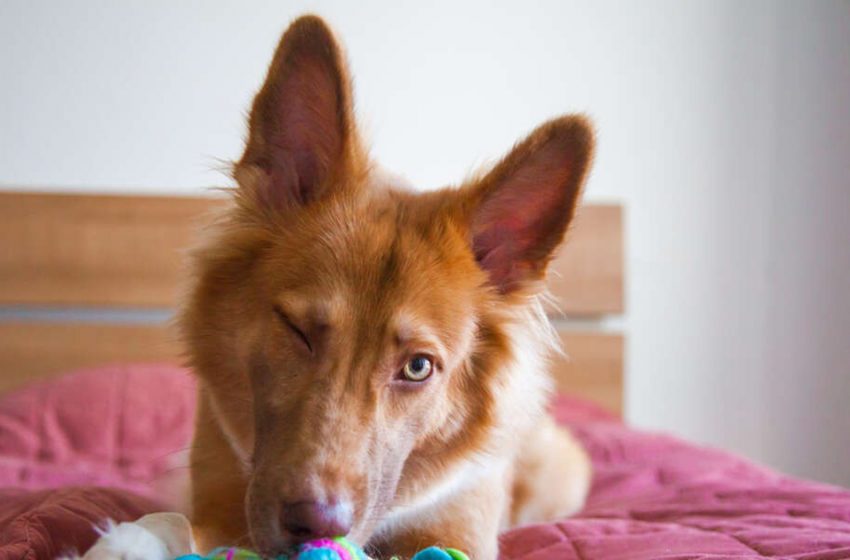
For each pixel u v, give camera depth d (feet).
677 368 5.97
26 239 5.22
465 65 5.84
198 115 5.57
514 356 2.84
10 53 5.37
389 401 2.55
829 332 6.09
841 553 2.58
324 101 2.65
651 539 2.84
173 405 4.40
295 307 2.49
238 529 2.72
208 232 2.76
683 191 5.98
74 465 4.00
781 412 6.06
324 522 2.32
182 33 5.55
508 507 3.40
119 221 5.31
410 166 5.81
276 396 2.48
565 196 2.72
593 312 5.70
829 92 6.08
